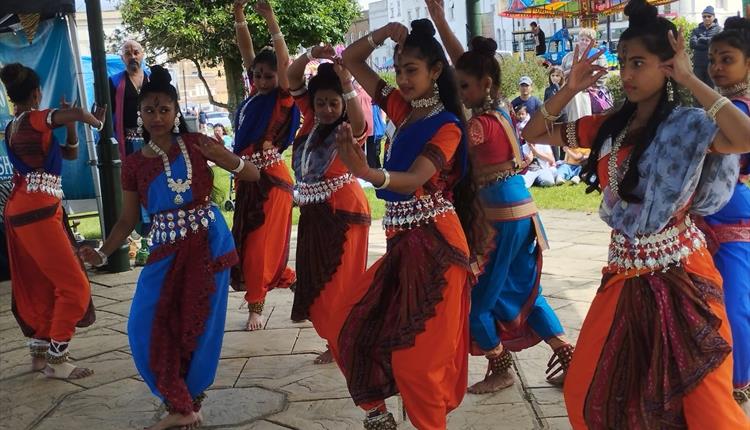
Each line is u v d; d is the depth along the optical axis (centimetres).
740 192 311
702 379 235
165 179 349
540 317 376
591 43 270
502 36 3809
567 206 951
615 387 247
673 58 231
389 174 267
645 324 246
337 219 411
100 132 701
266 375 424
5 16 712
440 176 296
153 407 390
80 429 366
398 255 297
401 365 285
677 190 238
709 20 1091
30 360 475
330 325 309
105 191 705
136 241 798
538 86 2236
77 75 757
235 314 551
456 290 291
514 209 360
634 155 246
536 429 339
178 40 1995
